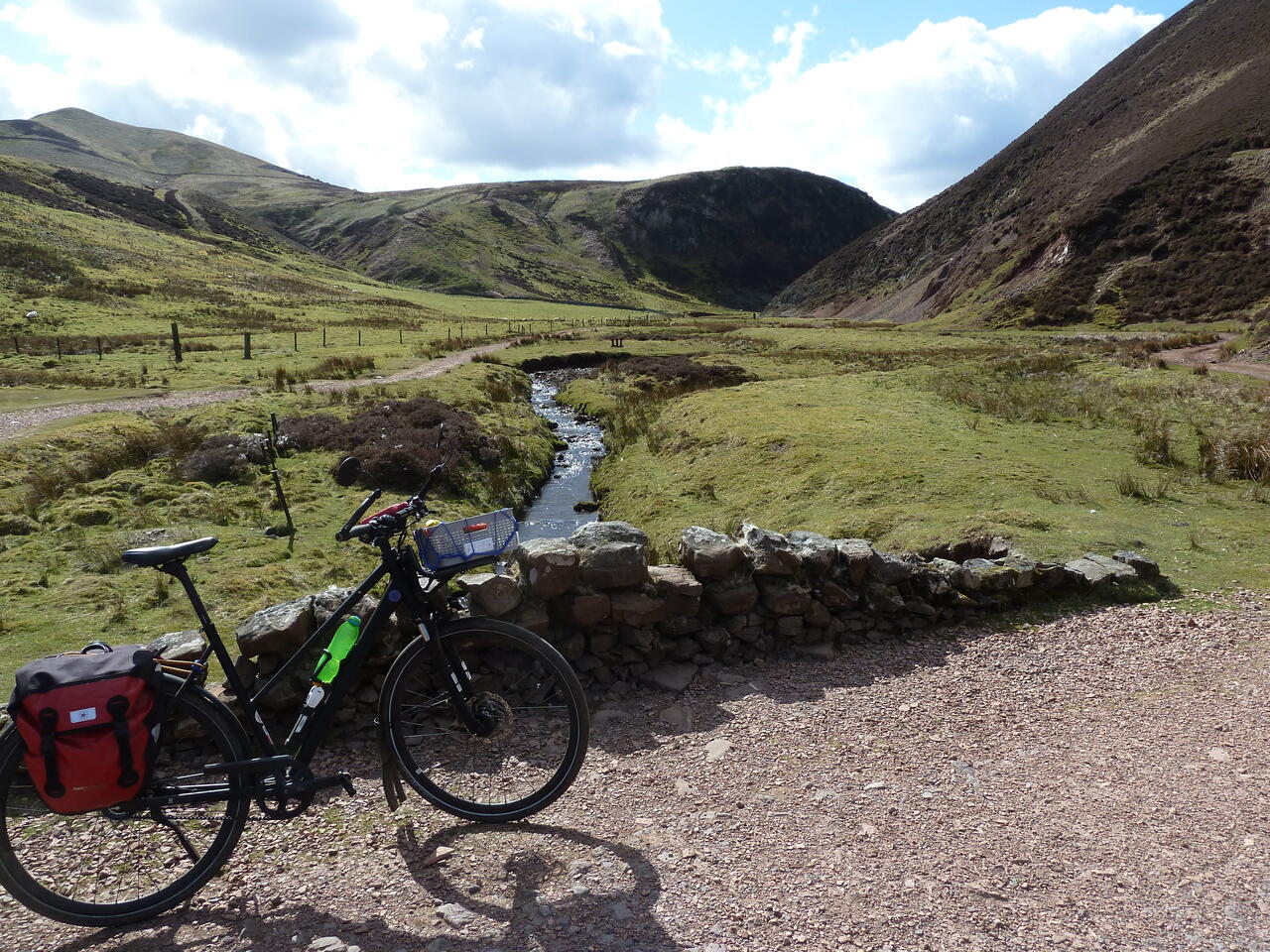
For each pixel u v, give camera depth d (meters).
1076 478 12.16
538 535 14.62
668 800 3.85
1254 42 104.88
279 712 4.23
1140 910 3.04
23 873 3.00
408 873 3.29
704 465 16.41
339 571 10.38
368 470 15.46
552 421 27.52
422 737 4.27
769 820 3.67
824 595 5.85
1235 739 4.53
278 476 13.89
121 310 64.88
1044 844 3.50
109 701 2.76
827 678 5.33
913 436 15.88
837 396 21.50
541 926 2.94
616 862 3.34
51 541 11.14
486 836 3.55
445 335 63.78
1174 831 3.62
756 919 2.96
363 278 162.75
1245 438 12.70
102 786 2.77
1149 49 140.12
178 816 3.24
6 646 7.18
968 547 8.92
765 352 47.38
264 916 3.04
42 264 73.25
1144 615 6.50
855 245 191.00
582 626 4.98
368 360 37.06
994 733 4.62
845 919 2.96
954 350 45.72
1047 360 26.16
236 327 62.50
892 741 4.50
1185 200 77.38
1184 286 67.94
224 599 8.80
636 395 30.36
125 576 9.46
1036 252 93.44
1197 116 94.62
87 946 2.93
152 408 22.17
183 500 13.31
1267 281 60.69
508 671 4.68
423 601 3.55
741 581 5.55
